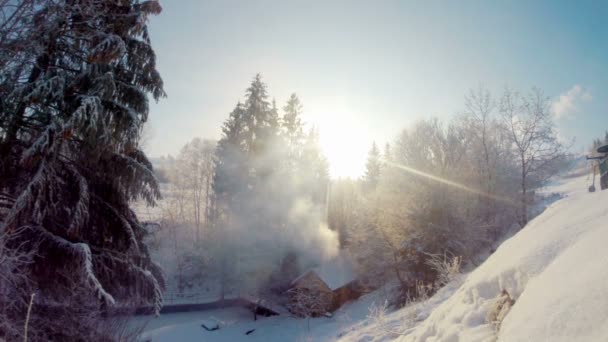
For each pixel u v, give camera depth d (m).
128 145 7.34
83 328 6.80
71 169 7.17
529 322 2.16
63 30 6.81
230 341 19.08
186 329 20.89
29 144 6.63
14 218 5.80
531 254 3.09
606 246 2.31
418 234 18.28
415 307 7.63
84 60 7.24
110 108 7.13
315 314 22.17
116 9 7.65
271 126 28.34
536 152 21.03
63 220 7.19
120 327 7.88
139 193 8.07
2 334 5.28
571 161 21.36
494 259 4.02
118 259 7.63
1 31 5.88
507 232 20.94
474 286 3.68
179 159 41.09
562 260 2.66
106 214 7.91
